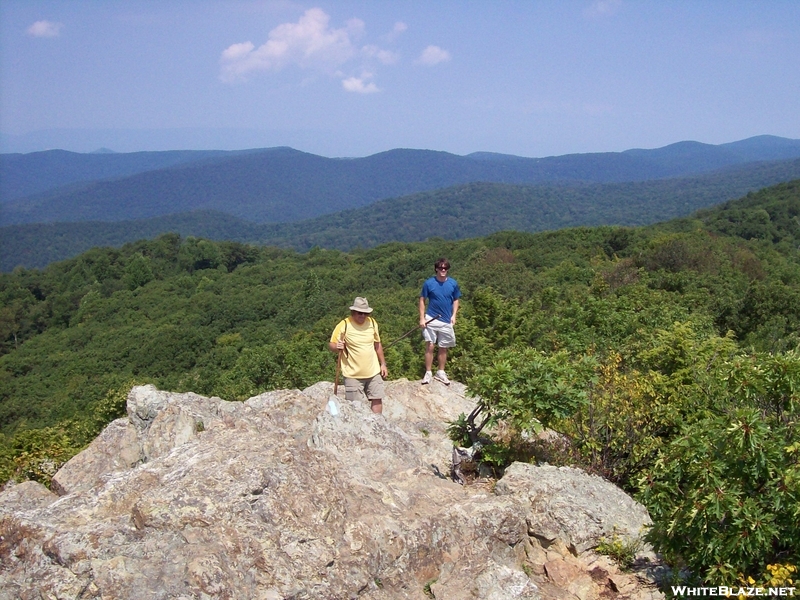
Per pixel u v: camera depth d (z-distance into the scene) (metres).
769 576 4.07
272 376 24.36
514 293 43.69
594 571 4.92
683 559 4.78
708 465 4.47
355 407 6.50
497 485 5.78
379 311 50.19
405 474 5.80
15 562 4.09
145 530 4.16
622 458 6.92
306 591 4.02
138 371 54.53
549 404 6.21
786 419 5.03
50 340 73.19
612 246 66.88
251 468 4.63
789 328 21.41
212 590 3.80
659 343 9.80
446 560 4.74
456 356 15.55
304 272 92.81
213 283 93.19
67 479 7.80
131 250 113.38
